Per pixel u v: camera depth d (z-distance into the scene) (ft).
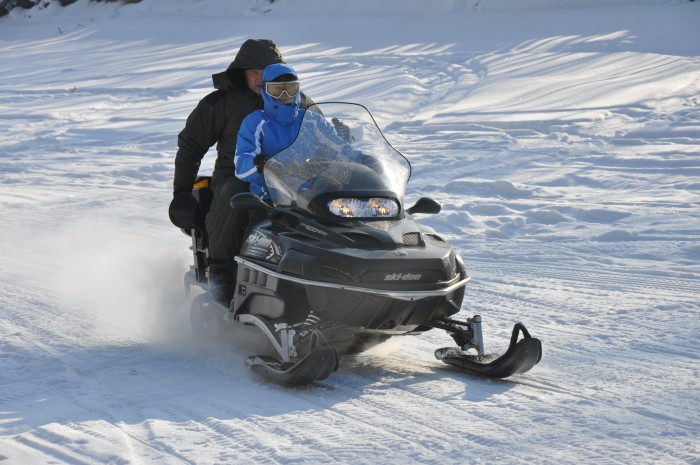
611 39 212.64
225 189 34.50
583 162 83.61
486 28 262.06
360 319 29.30
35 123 135.64
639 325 37.27
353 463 22.70
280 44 261.65
